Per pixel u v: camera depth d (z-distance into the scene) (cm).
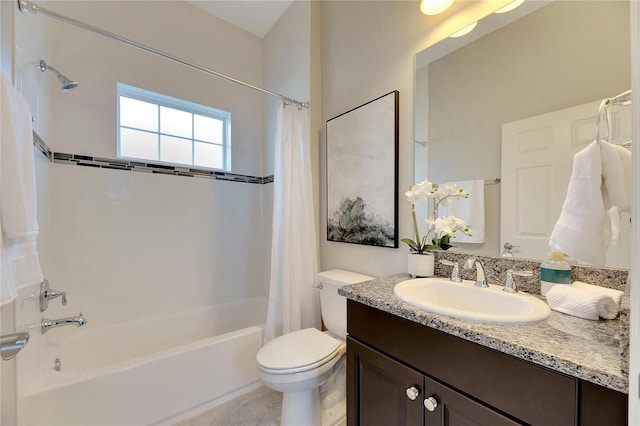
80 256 182
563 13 101
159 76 214
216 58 243
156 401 145
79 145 182
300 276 187
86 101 184
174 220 221
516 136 112
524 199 110
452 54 133
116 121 196
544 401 63
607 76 92
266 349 140
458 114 131
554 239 86
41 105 152
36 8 117
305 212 191
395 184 156
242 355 175
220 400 166
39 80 148
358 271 182
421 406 86
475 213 125
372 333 104
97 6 190
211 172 239
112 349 189
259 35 268
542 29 106
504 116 116
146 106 220
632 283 42
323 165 209
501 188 116
